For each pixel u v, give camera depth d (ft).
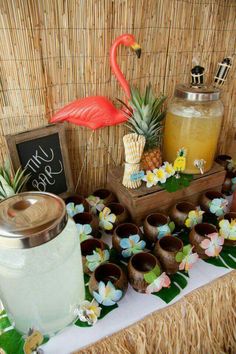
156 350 2.65
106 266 2.71
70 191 3.54
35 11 2.68
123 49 3.21
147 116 3.30
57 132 3.25
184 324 2.72
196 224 3.15
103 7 2.91
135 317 2.50
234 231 3.10
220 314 2.98
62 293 2.22
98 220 3.25
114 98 3.47
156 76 3.58
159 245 2.83
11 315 2.29
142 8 3.08
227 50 3.87
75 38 2.95
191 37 3.53
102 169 3.89
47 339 2.32
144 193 3.27
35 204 2.18
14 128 3.10
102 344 2.34
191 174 3.62
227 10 3.56
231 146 4.73
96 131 3.59
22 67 2.86
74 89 3.21
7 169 3.07
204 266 3.00
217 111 3.39
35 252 2.06
